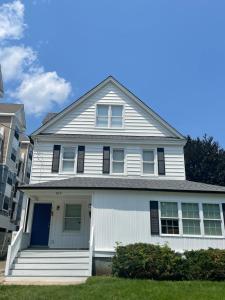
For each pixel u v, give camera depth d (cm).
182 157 1975
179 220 1512
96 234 1467
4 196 3112
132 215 1510
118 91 2141
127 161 1952
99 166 1934
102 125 2050
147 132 2034
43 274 1307
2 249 2786
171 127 2038
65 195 1686
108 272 1395
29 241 1716
